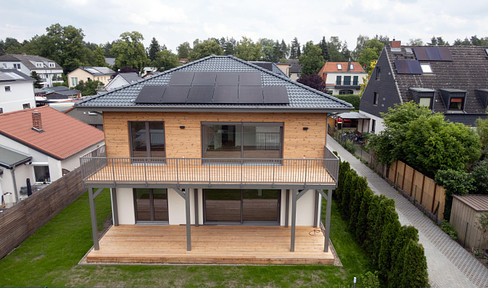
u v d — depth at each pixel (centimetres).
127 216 1301
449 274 1032
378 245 1067
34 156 1681
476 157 1473
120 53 7531
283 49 13525
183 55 13550
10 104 3409
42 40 8481
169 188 1143
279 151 1242
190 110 1142
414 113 1781
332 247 1193
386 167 1934
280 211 1294
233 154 1243
